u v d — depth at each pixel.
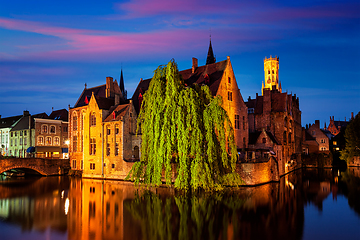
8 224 25.08
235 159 35.19
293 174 58.97
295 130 71.81
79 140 60.97
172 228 22.95
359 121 67.69
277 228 22.78
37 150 69.00
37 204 32.50
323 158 75.81
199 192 37.00
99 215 27.25
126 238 21.12
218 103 34.31
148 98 34.88
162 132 32.53
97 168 54.12
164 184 43.91
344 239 20.39
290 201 32.12
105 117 54.19
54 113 79.31
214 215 26.30
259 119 59.16
